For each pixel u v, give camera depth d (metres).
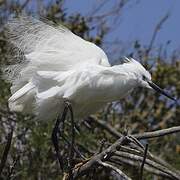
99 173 14.79
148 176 14.86
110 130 16.31
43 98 12.02
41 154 14.88
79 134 14.90
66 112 12.15
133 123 17.58
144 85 12.80
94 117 16.30
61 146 14.75
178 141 17.58
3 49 16.00
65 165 12.22
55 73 12.18
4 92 15.63
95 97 12.39
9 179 11.03
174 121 18.03
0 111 15.52
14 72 12.41
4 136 15.37
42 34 12.45
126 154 10.66
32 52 12.38
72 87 12.10
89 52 12.57
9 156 14.32
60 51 12.43
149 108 18.14
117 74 12.38
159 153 17.03
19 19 12.50
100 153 10.58
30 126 15.12
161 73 18.11
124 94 12.65
